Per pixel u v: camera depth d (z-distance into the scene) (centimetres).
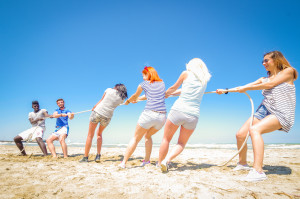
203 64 318
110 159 480
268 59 295
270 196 198
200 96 307
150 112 320
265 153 631
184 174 293
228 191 213
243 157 327
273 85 279
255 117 310
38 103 554
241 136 321
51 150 509
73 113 513
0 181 249
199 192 211
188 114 294
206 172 309
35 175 280
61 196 201
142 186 231
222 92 345
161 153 329
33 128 549
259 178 253
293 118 270
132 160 459
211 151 724
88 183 244
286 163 401
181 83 326
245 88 306
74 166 354
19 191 214
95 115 404
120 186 231
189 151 727
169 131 313
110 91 407
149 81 340
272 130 275
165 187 228
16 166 341
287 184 238
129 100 384
